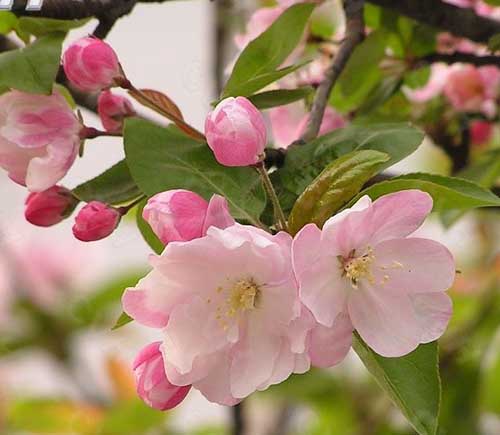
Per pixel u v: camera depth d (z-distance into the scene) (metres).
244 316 0.83
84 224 0.86
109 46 0.88
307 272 0.82
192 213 0.83
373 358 0.85
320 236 0.82
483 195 0.85
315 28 1.03
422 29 1.01
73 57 0.88
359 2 0.97
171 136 0.87
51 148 0.87
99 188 0.89
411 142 0.88
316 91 0.96
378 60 1.00
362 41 0.96
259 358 0.83
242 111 0.84
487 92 1.08
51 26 0.88
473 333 1.13
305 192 0.83
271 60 0.90
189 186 0.86
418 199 0.83
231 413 1.14
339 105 1.03
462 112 1.08
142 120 0.87
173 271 0.83
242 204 0.86
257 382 0.83
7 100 0.88
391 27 1.01
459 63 1.02
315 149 0.88
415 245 0.84
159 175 0.86
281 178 0.87
